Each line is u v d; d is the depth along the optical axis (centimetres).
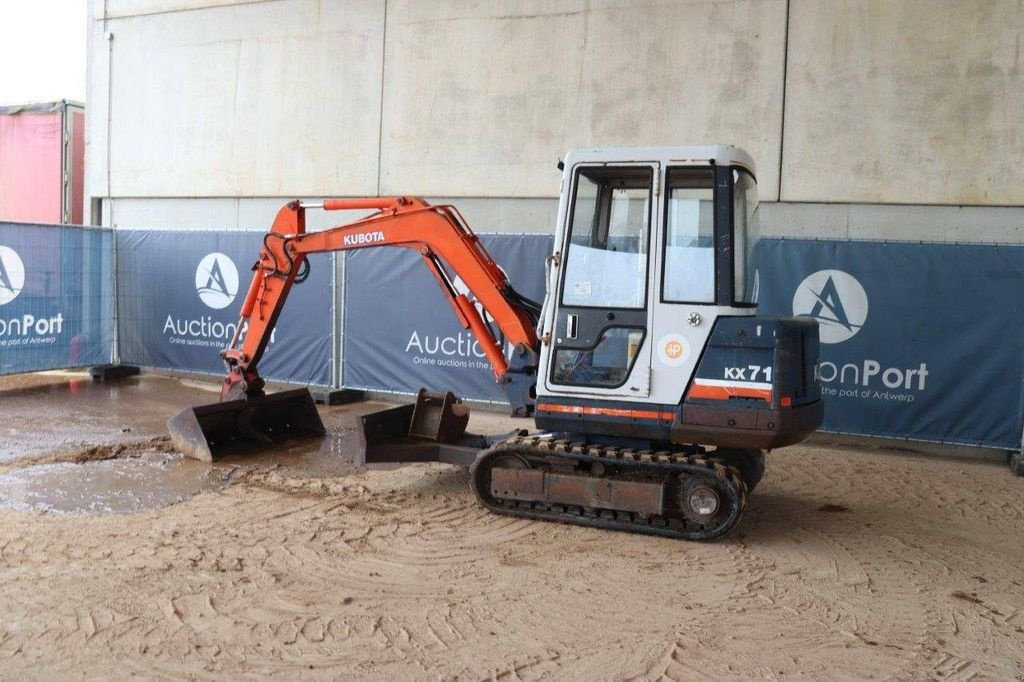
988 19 806
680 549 526
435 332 969
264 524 548
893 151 844
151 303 1145
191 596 428
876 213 859
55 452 726
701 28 905
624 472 561
